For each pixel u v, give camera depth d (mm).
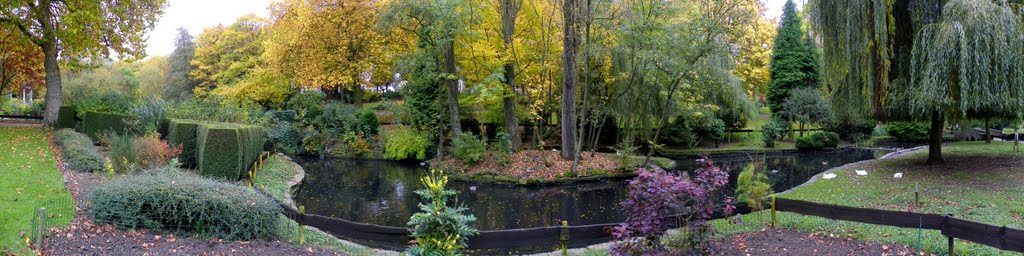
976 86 9805
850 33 11469
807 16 12852
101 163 10398
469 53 19422
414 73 20328
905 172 11805
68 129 14836
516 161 17672
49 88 17109
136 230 6223
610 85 19250
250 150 13008
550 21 17469
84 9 14977
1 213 6238
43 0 16219
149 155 10711
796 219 7766
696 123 25844
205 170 10719
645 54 14914
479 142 18000
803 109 28375
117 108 18312
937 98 10305
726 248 6328
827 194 10133
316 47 24250
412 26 18391
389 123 27094
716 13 14867
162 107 15172
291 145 23438
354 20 24266
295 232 7336
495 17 18984
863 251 5949
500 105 22031
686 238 5332
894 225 6023
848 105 12656
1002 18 9797
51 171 9469
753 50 29250
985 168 11523
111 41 17344
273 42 26000
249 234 6477
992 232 5074
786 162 22203
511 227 10234
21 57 20531
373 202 12367
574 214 11602
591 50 15461
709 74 16953
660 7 14570
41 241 5262
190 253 5633
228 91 26906
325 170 18703
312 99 25062
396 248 6918
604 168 17359
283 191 11984
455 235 5141
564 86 17734
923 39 10500
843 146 28344
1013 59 9812
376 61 24812
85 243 5578
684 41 14820
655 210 5078
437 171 18047
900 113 12016
